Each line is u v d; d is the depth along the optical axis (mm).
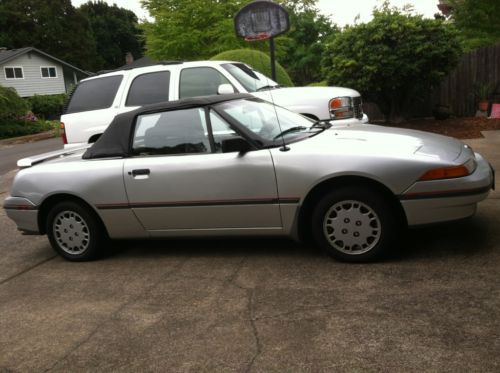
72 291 4840
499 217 5492
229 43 20500
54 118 41500
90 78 8734
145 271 5145
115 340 3775
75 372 3424
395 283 4184
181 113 5176
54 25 62000
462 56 13945
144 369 3355
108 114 8352
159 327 3898
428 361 3082
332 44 12961
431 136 5152
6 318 4379
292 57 38656
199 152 5039
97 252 5621
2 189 10570
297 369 3150
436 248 4809
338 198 4578
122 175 5242
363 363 3135
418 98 13773
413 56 12031
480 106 13555
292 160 4680
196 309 4133
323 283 4340
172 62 8375
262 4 9109
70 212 5598
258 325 3748
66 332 3994
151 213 5207
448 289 3977
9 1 60562
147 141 5273
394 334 3420
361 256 4621
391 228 4531
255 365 3244
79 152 6266
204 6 20688
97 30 78750
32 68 43844
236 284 4539
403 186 4387
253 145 4859
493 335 3289
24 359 3666
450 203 4375
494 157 8609
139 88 8305
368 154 4504
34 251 6344
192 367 3309
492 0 17031
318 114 7770
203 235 5141
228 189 4875
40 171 5676
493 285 3967
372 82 12352
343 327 3582
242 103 5426
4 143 26766
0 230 7422
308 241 5070
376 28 12211
